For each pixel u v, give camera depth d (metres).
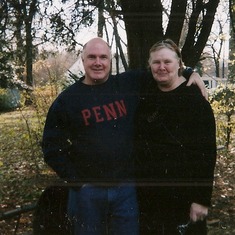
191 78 2.21
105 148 2.14
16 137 5.65
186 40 3.67
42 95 4.73
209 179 2.15
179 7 3.17
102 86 2.19
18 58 3.52
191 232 2.17
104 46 2.19
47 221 2.18
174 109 2.15
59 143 2.17
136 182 2.17
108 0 3.37
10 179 4.46
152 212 2.16
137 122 2.18
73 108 2.16
